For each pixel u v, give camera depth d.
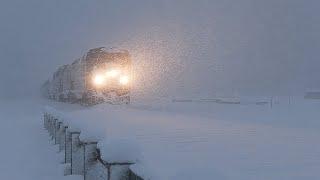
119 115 18.48
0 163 11.43
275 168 5.52
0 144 15.63
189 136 9.96
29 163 11.29
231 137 9.72
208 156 6.79
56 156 12.06
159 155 6.97
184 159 6.48
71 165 9.06
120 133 10.56
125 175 4.32
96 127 6.47
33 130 21.44
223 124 13.95
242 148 7.71
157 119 16.25
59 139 13.27
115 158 4.29
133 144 4.41
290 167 5.58
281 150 7.36
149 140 9.18
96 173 5.68
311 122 16.95
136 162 4.32
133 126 12.66
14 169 10.47
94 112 19.80
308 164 5.82
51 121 17.19
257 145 8.14
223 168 5.50
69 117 10.27
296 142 8.57
